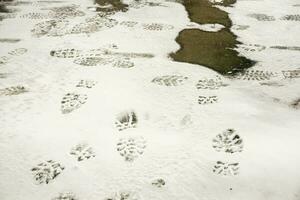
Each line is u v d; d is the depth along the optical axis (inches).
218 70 576.7
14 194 353.7
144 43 681.0
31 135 425.7
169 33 730.2
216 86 516.4
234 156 376.8
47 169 379.9
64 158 392.8
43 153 400.2
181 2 948.6
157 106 469.1
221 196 339.0
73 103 482.3
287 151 372.8
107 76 550.0
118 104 474.9
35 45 681.0
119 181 363.3
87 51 647.8
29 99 496.7
